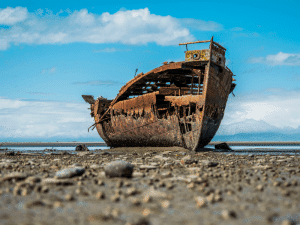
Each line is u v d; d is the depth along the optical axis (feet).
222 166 44.75
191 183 25.70
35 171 37.45
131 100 118.01
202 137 92.12
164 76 106.93
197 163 50.90
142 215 16.35
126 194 21.72
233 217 15.78
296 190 24.20
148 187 25.49
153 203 19.30
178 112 96.53
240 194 22.48
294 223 14.62
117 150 121.08
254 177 32.40
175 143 98.63
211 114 91.09
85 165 44.80
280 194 22.44
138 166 45.11
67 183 26.53
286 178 32.09
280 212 17.02
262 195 22.08
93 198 20.70
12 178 28.71
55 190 23.82
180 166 46.03
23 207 17.88
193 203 19.35
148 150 106.22
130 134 120.98
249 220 15.37
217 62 88.17
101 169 40.93
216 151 107.34
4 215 15.94
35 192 22.85
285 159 63.62
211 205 18.84
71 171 31.19
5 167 42.22
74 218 15.51
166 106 102.94
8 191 22.95
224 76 93.76
